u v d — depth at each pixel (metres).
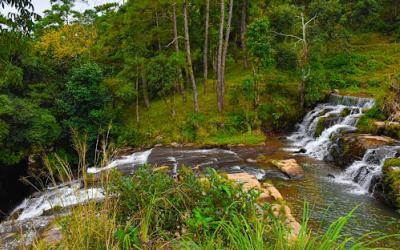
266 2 24.53
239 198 4.04
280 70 21.41
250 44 19.27
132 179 4.23
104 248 3.40
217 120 19.53
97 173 4.40
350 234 7.89
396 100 15.52
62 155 19.41
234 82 24.05
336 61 25.20
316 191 10.84
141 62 21.72
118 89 21.33
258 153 15.71
